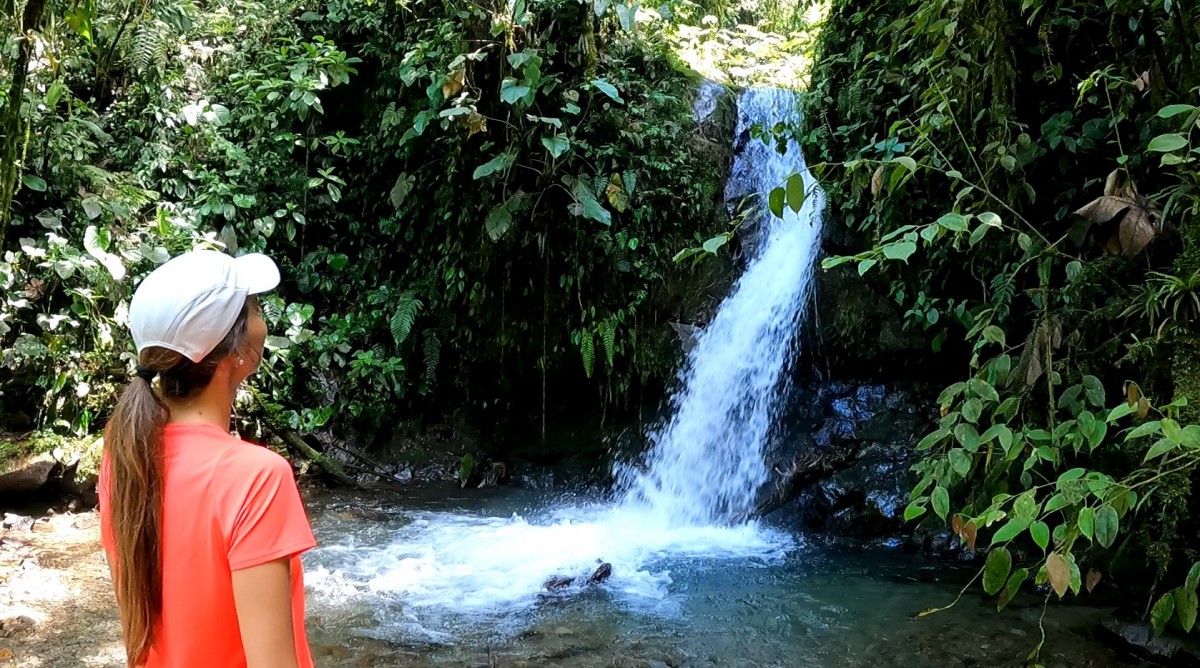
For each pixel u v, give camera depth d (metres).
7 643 3.07
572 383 6.11
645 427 5.89
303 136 6.25
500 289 5.85
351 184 6.35
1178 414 2.51
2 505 4.65
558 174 5.53
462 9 5.22
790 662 3.12
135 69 5.90
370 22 6.00
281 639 1.15
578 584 3.97
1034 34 4.02
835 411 5.38
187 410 1.23
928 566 4.28
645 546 4.64
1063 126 4.04
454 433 6.14
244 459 1.18
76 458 4.84
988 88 4.04
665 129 5.84
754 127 5.20
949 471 2.40
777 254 5.87
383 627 3.38
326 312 6.33
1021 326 4.68
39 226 5.29
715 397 5.62
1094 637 3.32
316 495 5.48
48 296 5.12
